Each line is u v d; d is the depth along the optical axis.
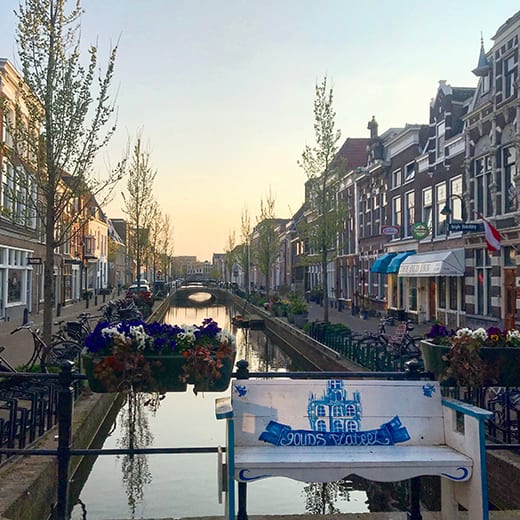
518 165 14.98
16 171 9.90
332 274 37.88
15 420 5.61
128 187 27.33
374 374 3.81
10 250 23.88
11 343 15.00
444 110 20.38
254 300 39.31
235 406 3.61
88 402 8.35
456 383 3.90
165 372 3.56
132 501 6.19
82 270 41.28
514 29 15.42
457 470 3.34
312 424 3.64
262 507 6.13
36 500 4.92
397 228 23.59
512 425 5.80
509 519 3.72
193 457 7.77
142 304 26.98
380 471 3.30
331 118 19.22
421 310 22.64
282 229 65.19
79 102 9.56
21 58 9.28
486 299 17.11
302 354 18.00
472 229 16.42
